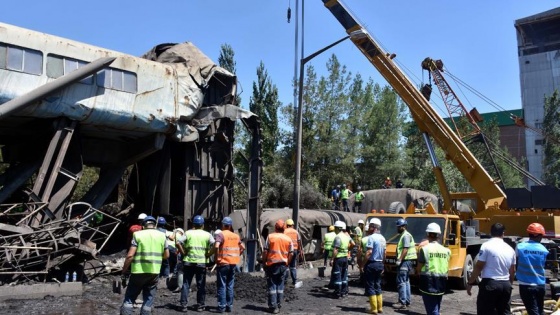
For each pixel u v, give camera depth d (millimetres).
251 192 18062
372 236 10484
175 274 13109
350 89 43500
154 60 17938
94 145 17969
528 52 81188
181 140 17266
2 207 15234
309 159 40656
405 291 11242
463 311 11070
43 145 15406
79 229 13102
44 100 13828
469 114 23047
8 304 10391
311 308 10945
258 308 10750
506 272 7055
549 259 16469
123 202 20906
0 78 13039
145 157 18812
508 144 79625
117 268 14906
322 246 21781
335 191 28500
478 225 17828
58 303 10742
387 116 44531
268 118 42250
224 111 17859
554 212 18266
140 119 15758
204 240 10141
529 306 7535
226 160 19188
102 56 15156
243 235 18516
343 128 41312
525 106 79688
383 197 25438
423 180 43281
